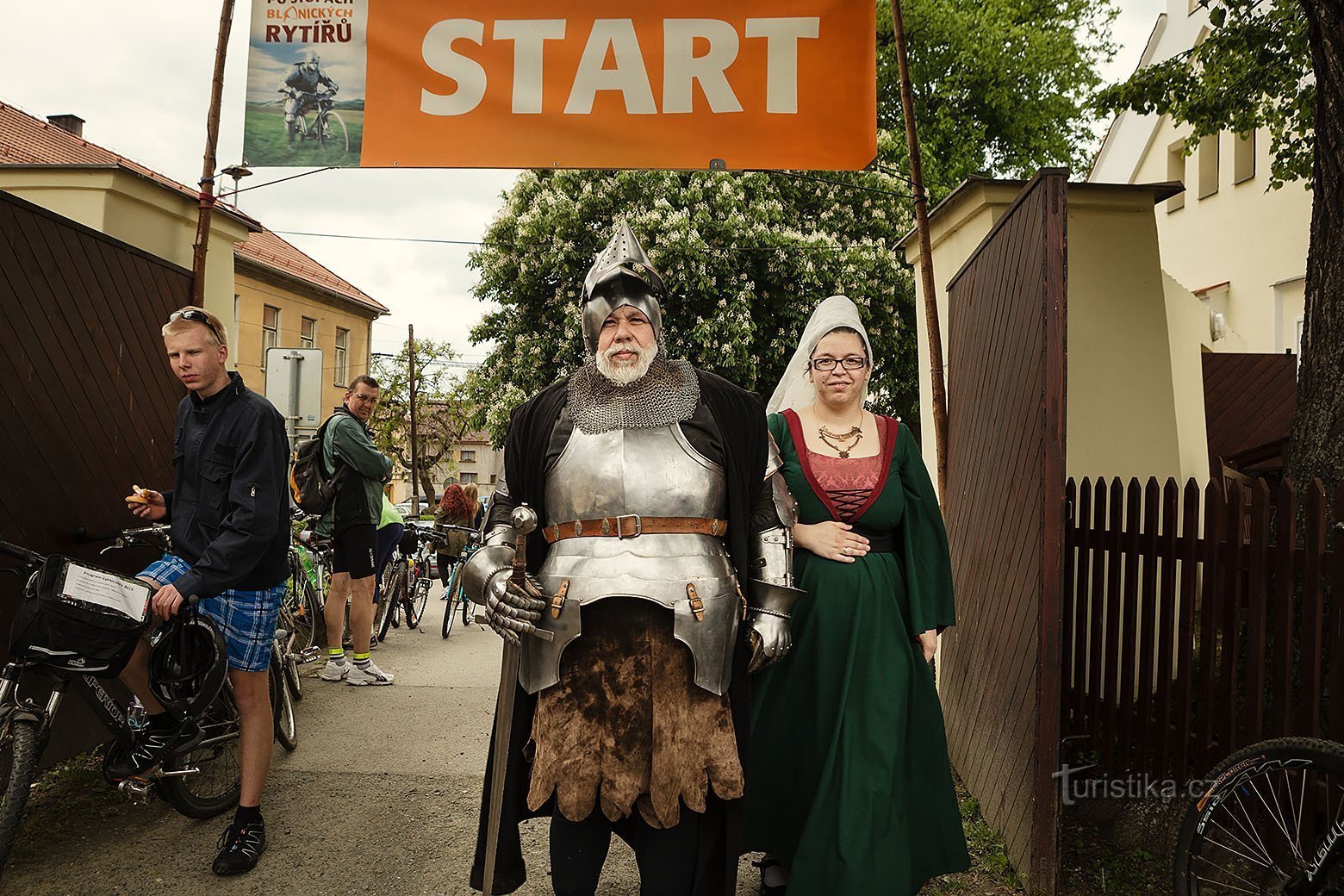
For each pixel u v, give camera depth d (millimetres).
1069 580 3715
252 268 24109
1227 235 13023
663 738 2123
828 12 4113
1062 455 2656
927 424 6211
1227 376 8312
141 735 3088
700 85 4125
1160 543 3086
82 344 3936
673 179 15750
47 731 2775
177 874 3018
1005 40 21422
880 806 2529
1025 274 2967
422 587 9039
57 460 3760
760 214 15422
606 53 4129
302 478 5676
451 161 4145
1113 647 3336
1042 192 2711
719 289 15508
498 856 2318
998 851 3080
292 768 4113
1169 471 4633
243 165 4188
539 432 2320
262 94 4184
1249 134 6828
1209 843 2408
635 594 2086
